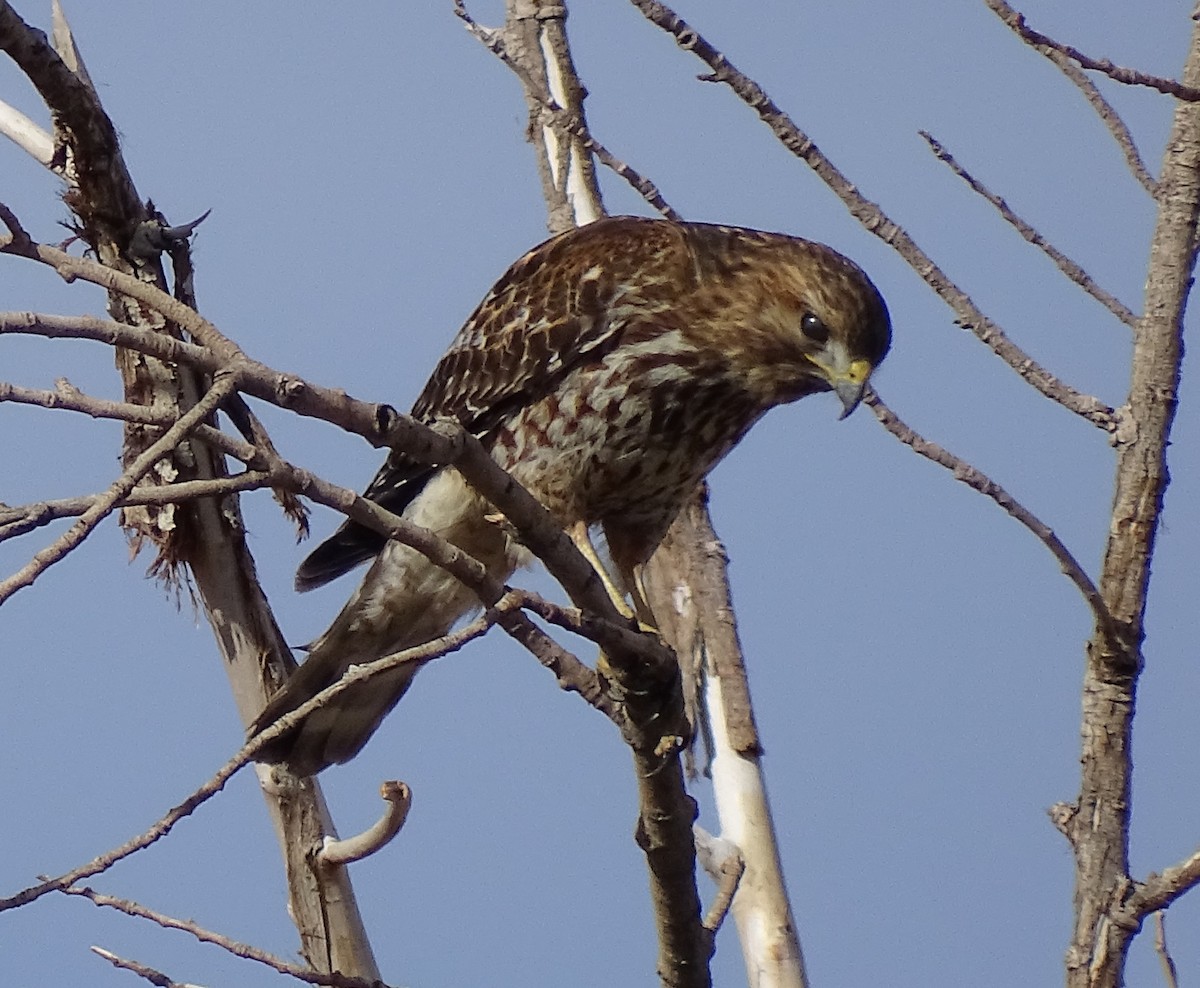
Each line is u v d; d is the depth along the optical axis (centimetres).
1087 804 872
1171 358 880
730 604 1070
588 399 1094
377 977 1012
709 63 903
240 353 651
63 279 661
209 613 1058
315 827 1027
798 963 1011
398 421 694
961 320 901
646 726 799
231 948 841
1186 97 826
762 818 1033
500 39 1084
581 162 1212
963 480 878
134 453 1039
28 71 990
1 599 558
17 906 671
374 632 1095
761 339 1084
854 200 912
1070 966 855
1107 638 870
